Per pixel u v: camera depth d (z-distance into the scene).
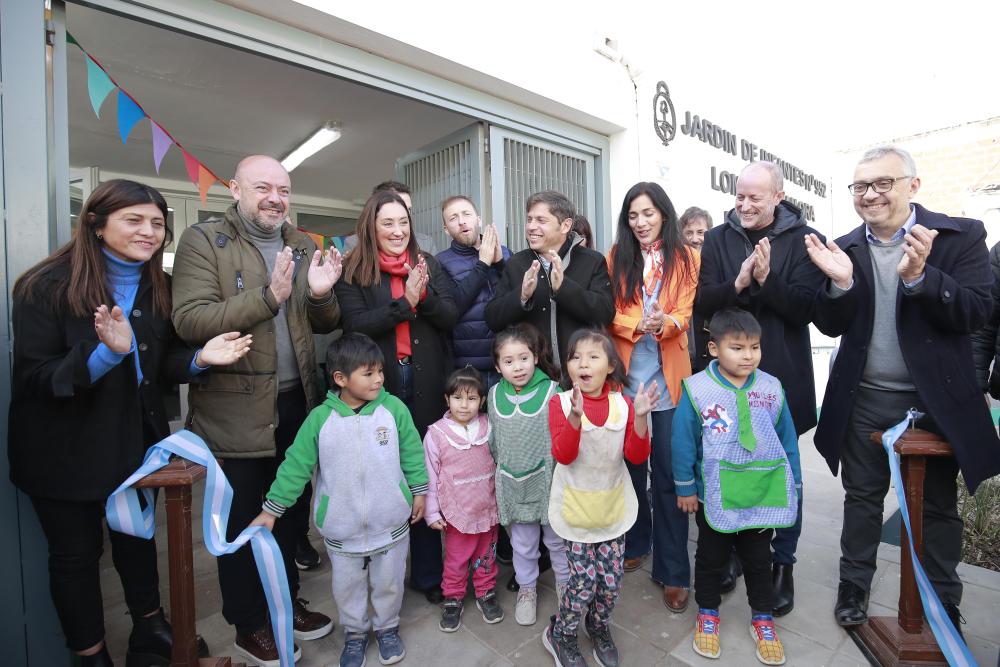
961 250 1.73
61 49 1.71
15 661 1.61
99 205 1.47
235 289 1.73
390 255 2.01
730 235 2.11
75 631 1.53
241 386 1.68
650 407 1.58
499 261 2.31
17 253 1.62
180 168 4.89
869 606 2.00
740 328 1.71
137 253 1.52
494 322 2.03
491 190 2.95
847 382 1.88
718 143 4.37
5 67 1.61
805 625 1.88
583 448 1.68
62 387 1.33
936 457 1.77
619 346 2.15
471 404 1.93
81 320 1.47
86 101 3.54
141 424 1.56
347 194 6.34
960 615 1.86
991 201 5.11
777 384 1.82
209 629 1.97
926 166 5.57
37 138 1.64
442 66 2.55
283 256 1.59
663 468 2.03
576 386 1.56
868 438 1.88
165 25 1.88
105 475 1.47
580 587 1.66
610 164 3.64
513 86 2.79
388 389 1.97
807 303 1.93
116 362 1.38
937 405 1.68
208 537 1.44
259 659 1.76
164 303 1.67
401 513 1.77
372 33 2.23
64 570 1.50
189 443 1.48
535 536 1.94
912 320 1.73
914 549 1.62
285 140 4.51
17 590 1.61
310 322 1.93
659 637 1.85
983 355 2.01
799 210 2.07
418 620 1.97
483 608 1.96
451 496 1.89
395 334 1.99
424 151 3.36
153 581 1.73
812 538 2.56
